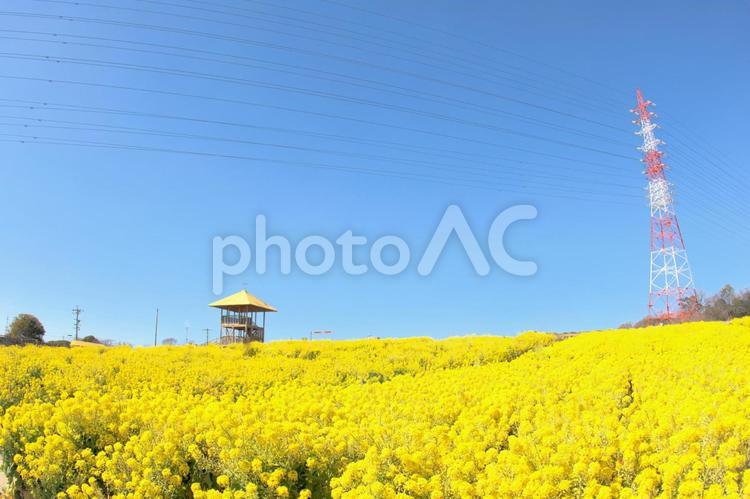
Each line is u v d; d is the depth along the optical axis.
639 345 15.92
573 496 4.91
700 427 5.88
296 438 6.17
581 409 7.91
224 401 9.00
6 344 32.53
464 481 5.13
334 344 23.22
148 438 6.58
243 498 5.38
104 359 17.31
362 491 5.09
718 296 39.72
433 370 15.07
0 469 7.89
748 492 4.51
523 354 17.95
